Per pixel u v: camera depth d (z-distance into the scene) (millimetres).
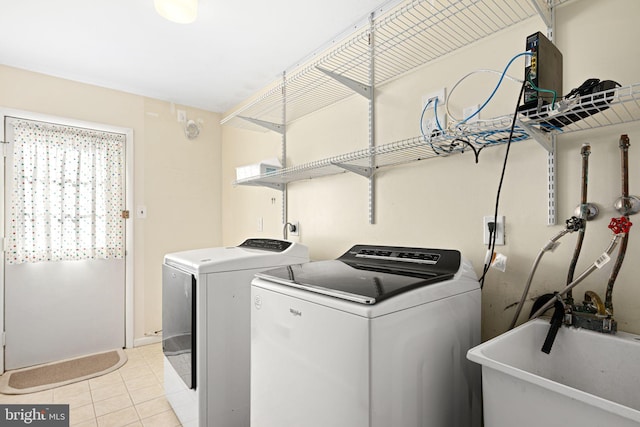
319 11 1774
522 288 1220
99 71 2504
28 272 2492
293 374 1075
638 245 978
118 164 2832
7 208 2400
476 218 1362
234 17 1831
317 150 2184
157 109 3047
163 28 1938
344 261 1548
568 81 1124
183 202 3184
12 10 1768
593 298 996
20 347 2457
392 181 1703
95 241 2709
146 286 2959
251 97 2965
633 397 892
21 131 2439
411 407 949
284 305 1121
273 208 2607
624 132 1005
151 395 2102
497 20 1294
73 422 1821
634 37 996
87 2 1705
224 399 1626
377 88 1786
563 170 1129
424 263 1292
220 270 1620
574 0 1118
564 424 715
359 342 865
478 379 1209
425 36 1526
